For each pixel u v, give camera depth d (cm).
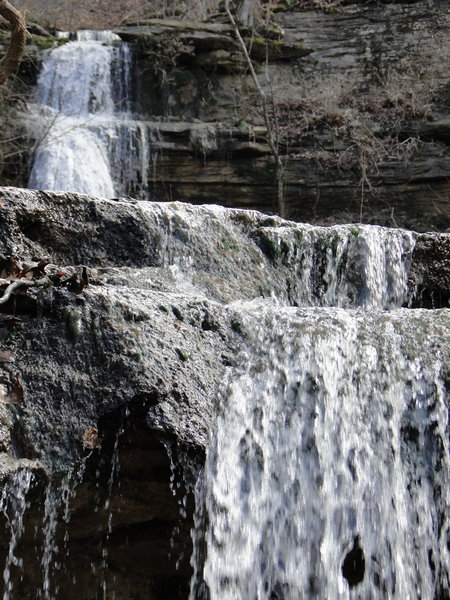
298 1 1428
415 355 339
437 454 322
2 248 419
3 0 498
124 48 1363
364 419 329
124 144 1254
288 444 317
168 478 292
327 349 340
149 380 299
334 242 504
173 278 432
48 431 293
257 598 296
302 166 1274
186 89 1360
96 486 291
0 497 279
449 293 502
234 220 495
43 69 1350
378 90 1348
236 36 1361
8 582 294
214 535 292
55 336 316
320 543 308
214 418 304
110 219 453
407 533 315
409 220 1245
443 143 1275
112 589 303
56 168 1198
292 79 1373
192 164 1259
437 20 1378
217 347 334
